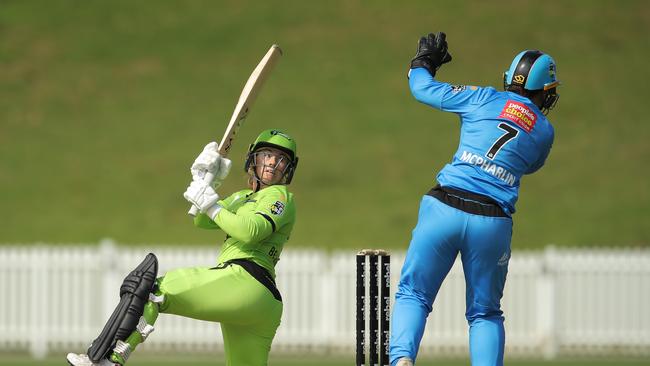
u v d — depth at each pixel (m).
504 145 22.88
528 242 83.31
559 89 114.44
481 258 22.77
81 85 115.12
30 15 128.12
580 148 102.75
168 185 95.25
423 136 105.38
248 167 24.33
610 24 128.50
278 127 105.75
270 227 22.78
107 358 21.14
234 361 23.75
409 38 124.25
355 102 111.75
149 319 21.61
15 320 56.66
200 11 129.75
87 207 91.12
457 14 128.50
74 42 123.12
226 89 114.12
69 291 57.09
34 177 97.12
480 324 23.16
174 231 86.06
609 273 58.06
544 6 131.38
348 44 123.31
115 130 106.62
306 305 57.00
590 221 87.50
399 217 88.56
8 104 111.12
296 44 123.00
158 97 112.69
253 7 130.75
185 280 22.23
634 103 112.19
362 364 22.97
